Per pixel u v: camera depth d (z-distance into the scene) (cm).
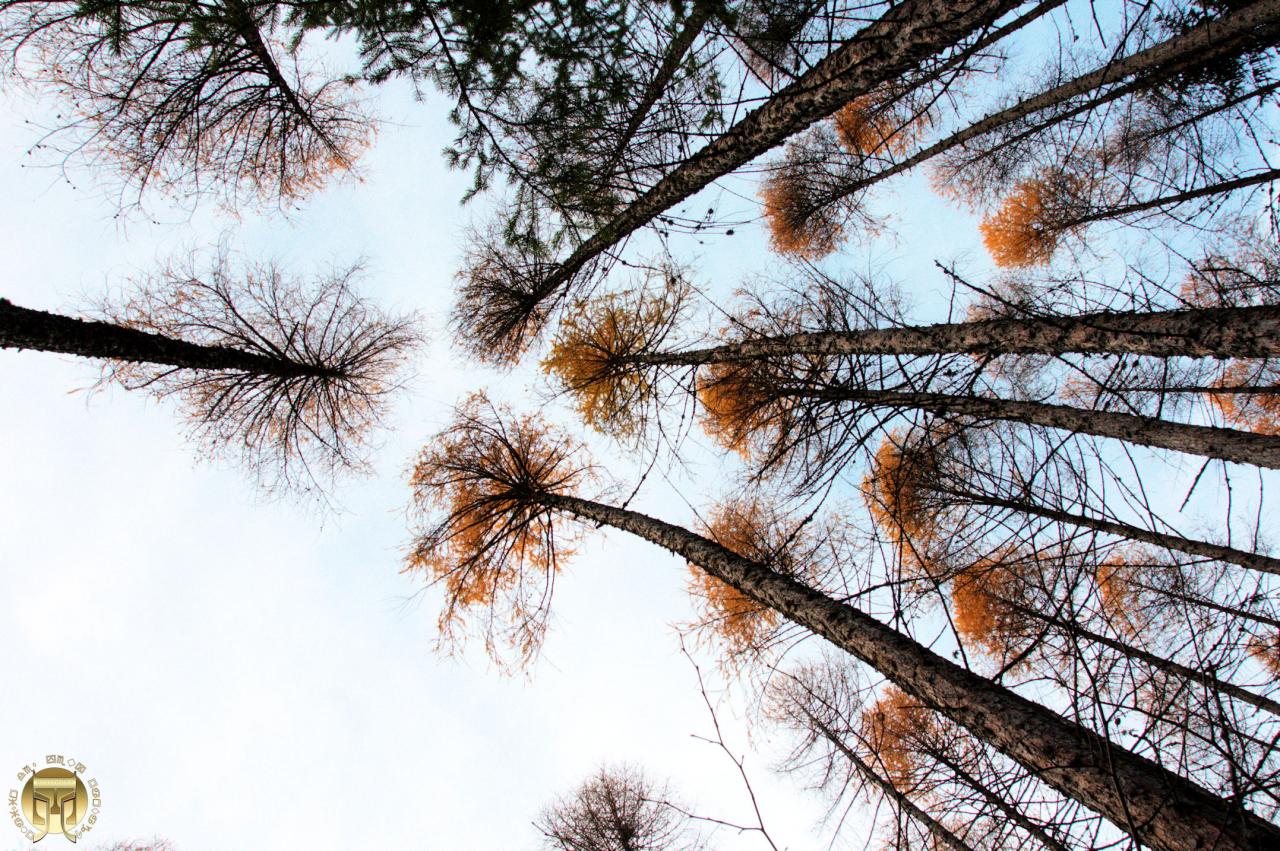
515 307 666
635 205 472
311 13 405
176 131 511
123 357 477
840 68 326
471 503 750
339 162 645
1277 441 352
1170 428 406
